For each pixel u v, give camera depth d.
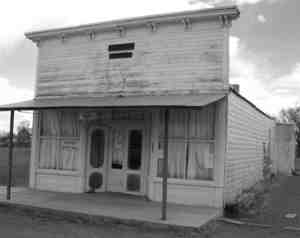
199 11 8.73
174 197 8.80
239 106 10.07
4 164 20.70
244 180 11.02
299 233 6.99
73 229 6.82
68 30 10.52
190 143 8.84
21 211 8.20
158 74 9.33
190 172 8.80
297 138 33.16
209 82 8.72
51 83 10.91
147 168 9.58
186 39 9.05
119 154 10.21
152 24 9.36
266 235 6.79
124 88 9.75
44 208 7.95
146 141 9.71
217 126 8.52
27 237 6.14
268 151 17.27
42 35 10.98
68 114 10.67
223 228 7.16
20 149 39.50
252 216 8.61
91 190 10.20
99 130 10.42
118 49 9.95
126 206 8.28
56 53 10.91
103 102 8.57
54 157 10.79
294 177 18.80
